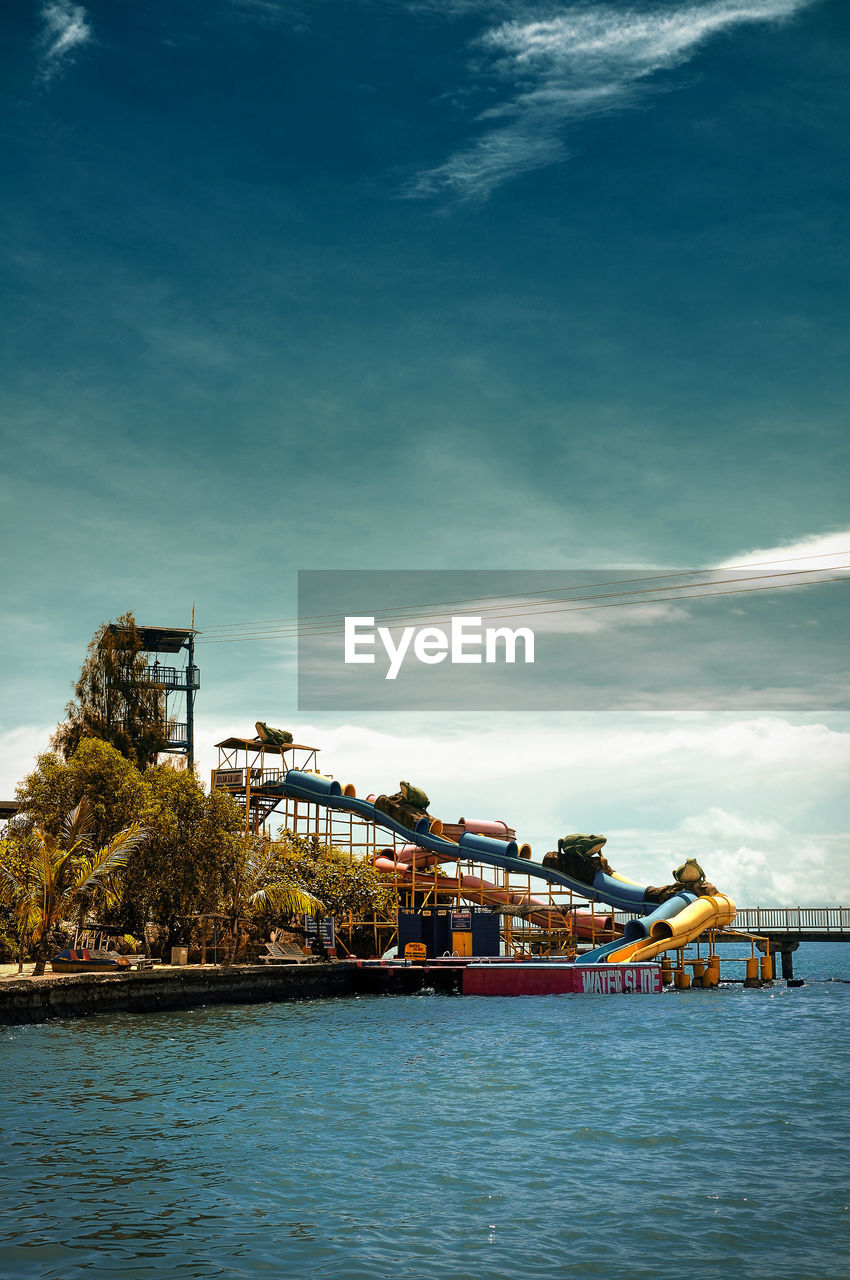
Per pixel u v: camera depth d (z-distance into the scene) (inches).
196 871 2073.1
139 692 2832.2
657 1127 792.3
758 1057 1195.9
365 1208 575.2
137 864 2047.2
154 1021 1556.3
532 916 2642.7
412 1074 1051.9
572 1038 1390.3
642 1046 1302.9
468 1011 1788.9
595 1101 904.9
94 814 2048.5
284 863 2444.6
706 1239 522.3
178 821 2106.3
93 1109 846.5
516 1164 674.2
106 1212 561.9
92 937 2111.2
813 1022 1620.3
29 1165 659.4
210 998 1829.5
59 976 1556.3
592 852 2571.4
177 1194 598.2
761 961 2578.7
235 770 2748.5
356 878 2615.7
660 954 2416.3
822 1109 867.4
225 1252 501.7
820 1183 623.8
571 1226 544.1
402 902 2770.7
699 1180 633.6
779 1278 468.8
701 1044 1326.3
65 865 1654.8
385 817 2679.6
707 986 2412.6
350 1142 733.9
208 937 2161.7
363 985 2192.4
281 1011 1760.6
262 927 2337.6
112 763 2197.3
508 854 2600.9
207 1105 869.8
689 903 2416.3
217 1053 1198.9
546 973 2097.7
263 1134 756.6
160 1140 733.9
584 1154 702.5
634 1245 514.3
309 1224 546.9
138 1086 960.9
